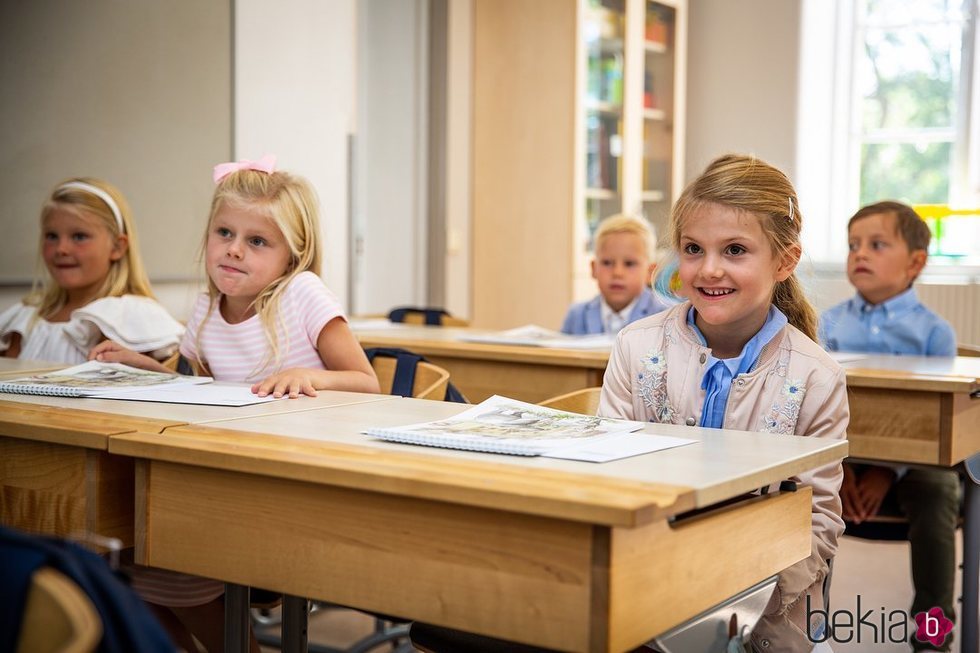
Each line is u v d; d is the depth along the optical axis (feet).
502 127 17.62
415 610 3.54
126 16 11.74
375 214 17.31
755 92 18.97
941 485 8.02
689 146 19.57
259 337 6.66
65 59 11.15
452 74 17.30
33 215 10.96
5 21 10.59
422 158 17.16
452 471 3.50
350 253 15.98
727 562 3.80
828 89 18.83
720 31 19.19
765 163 5.31
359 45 16.99
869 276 9.79
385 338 9.51
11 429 4.58
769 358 5.25
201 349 6.89
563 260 17.22
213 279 6.75
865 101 18.69
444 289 17.46
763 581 4.07
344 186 14.67
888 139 18.53
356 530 3.67
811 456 3.98
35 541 2.39
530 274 17.52
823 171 18.92
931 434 6.86
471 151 17.85
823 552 4.94
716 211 5.08
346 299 15.44
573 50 16.99
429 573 3.51
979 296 16.92
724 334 5.39
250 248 6.66
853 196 18.85
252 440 4.10
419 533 3.53
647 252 11.73
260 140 13.38
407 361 6.66
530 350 8.55
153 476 4.21
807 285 5.69
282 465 3.73
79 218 8.32
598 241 11.80
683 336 5.45
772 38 18.80
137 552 4.25
